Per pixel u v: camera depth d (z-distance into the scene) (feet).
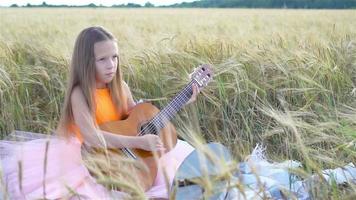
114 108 11.27
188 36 26.02
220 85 16.07
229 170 7.09
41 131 15.24
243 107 16.06
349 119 11.41
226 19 72.59
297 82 17.48
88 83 10.57
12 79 17.94
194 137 8.09
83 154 10.15
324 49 21.59
